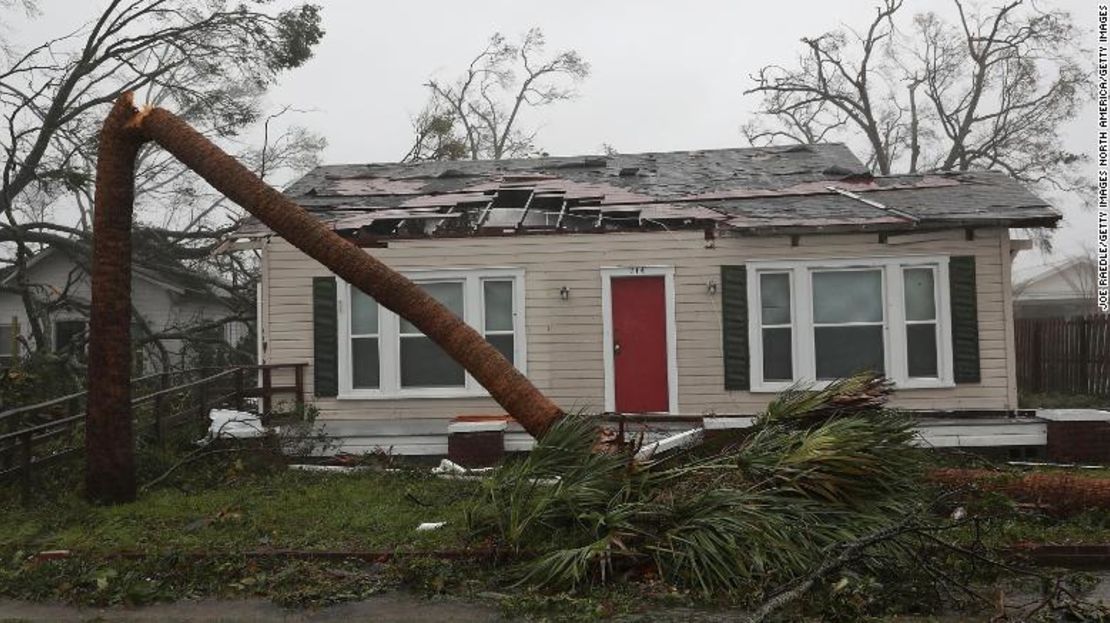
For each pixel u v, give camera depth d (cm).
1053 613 601
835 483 699
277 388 1368
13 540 804
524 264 1368
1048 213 1277
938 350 1305
